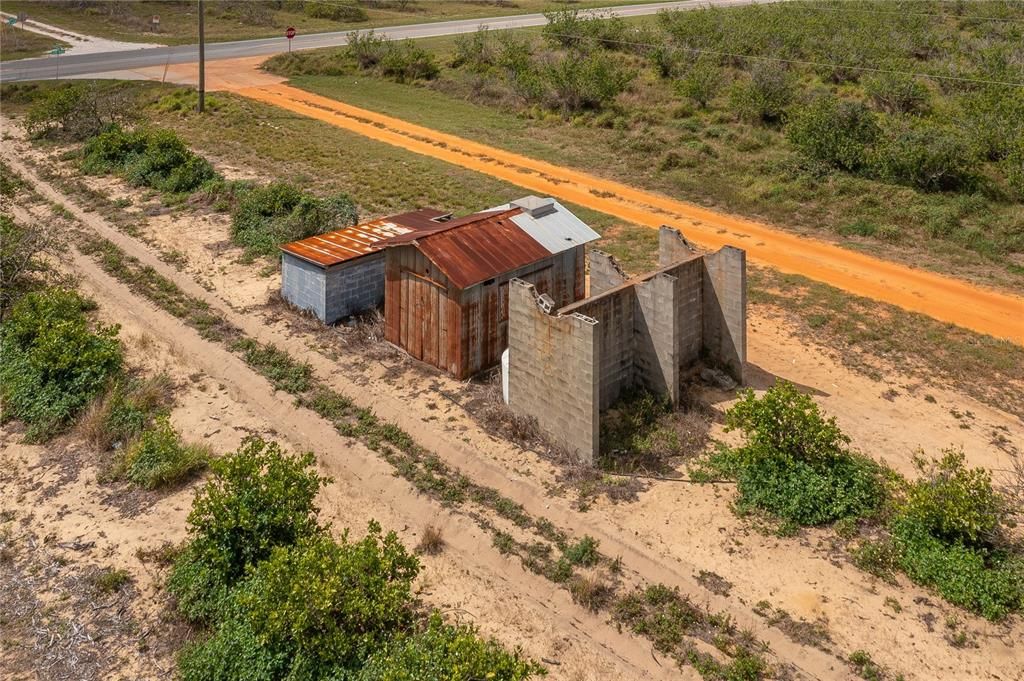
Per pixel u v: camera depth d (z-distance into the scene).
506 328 20.09
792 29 54.97
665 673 12.02
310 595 11.60
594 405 16.06
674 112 43.69
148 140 36.38
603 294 17.47
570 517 15.16
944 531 13.96
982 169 33.44
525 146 39.94
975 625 12.73
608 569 13.95
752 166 35.50
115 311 23.23
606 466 16.44
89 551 14.44
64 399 18.44
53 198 32.41
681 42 53.56
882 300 24.09
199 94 44.72
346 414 18.50
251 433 17.81
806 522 14.91
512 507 15.48
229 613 12.60
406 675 10.47
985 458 16.98
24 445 17.44
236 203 30.72
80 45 63.19
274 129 42.00
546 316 16.50
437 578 13.77
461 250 19.25
